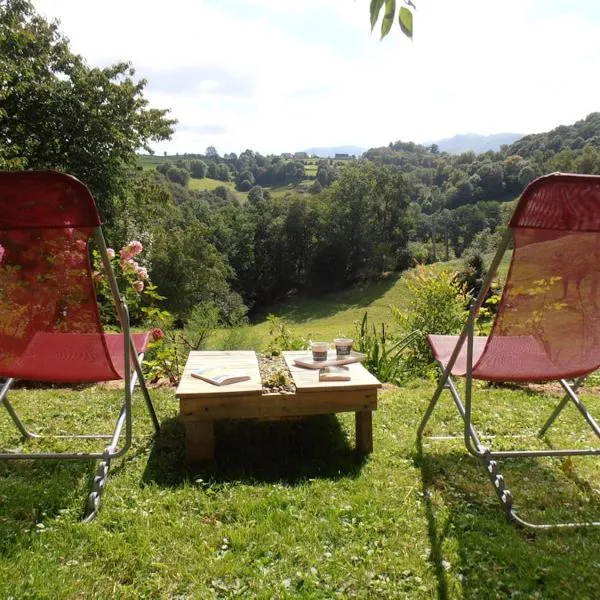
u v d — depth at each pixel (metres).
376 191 46.31
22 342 2.18
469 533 1.93
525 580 1.66
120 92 14.69
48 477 2.38
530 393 4.00
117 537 1.85
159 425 2.98
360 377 2.76
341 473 2.47
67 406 3.43
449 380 2.67
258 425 3.12
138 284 4.84
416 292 5.67
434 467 2.55
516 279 2.01
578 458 2.71
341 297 43.88
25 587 1.58
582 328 2.15
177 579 1.65
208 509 2.09
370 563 1.73
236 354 3.32
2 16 12.86
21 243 1.97
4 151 11.48
